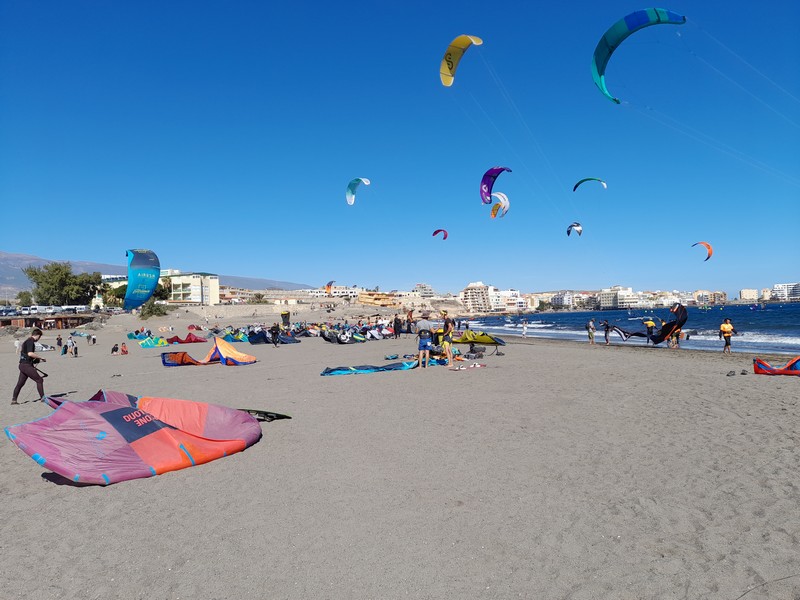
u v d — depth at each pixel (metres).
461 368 14.61
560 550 3.68
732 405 8.56
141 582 3.41
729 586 3.14
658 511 4.30
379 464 5.83
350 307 134.38
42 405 10.70
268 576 3.43
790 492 4.57
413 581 3.32
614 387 10.88
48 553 3.89
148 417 6.16
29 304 108.31
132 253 20.45
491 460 5.86
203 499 4.91
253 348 29.39
